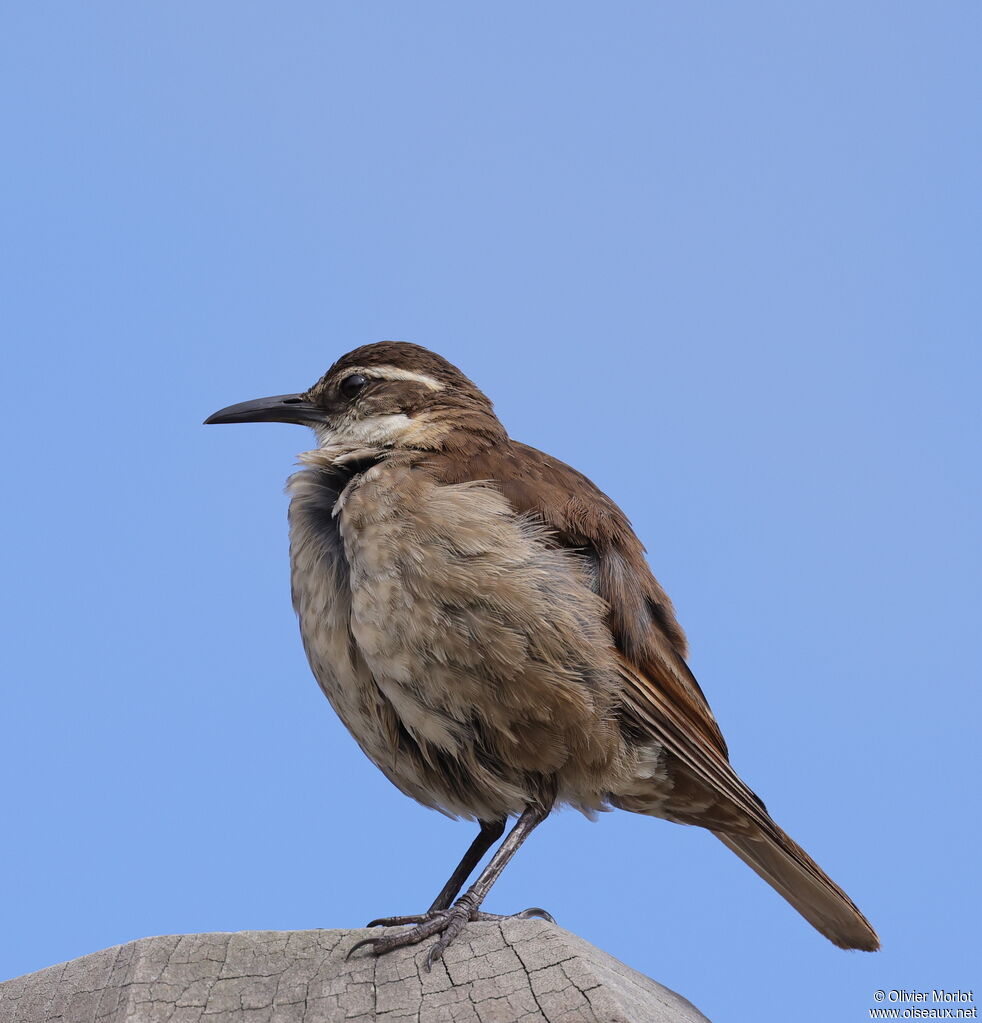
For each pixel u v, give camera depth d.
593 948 6.93
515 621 8.69
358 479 9.30
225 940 6.43
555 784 9.16
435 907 9.63
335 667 9.31
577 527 9.46
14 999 6.43
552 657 8.79
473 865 9.84
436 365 10.77
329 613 9.30
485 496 9.06
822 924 10.19
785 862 9.98
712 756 9.60
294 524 9.79
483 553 8.73
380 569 8.79
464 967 6.12
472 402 10.45
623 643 9.41
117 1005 6.18
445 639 8.68
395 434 10.16
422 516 8.84
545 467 9.96
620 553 9.76
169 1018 6.12
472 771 9.05
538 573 8.83
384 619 8.77
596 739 9.05
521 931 6.27
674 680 9.72
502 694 8.76
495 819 9.69
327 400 11.08
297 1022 6.11
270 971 6.32
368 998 6.16
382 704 9.23
